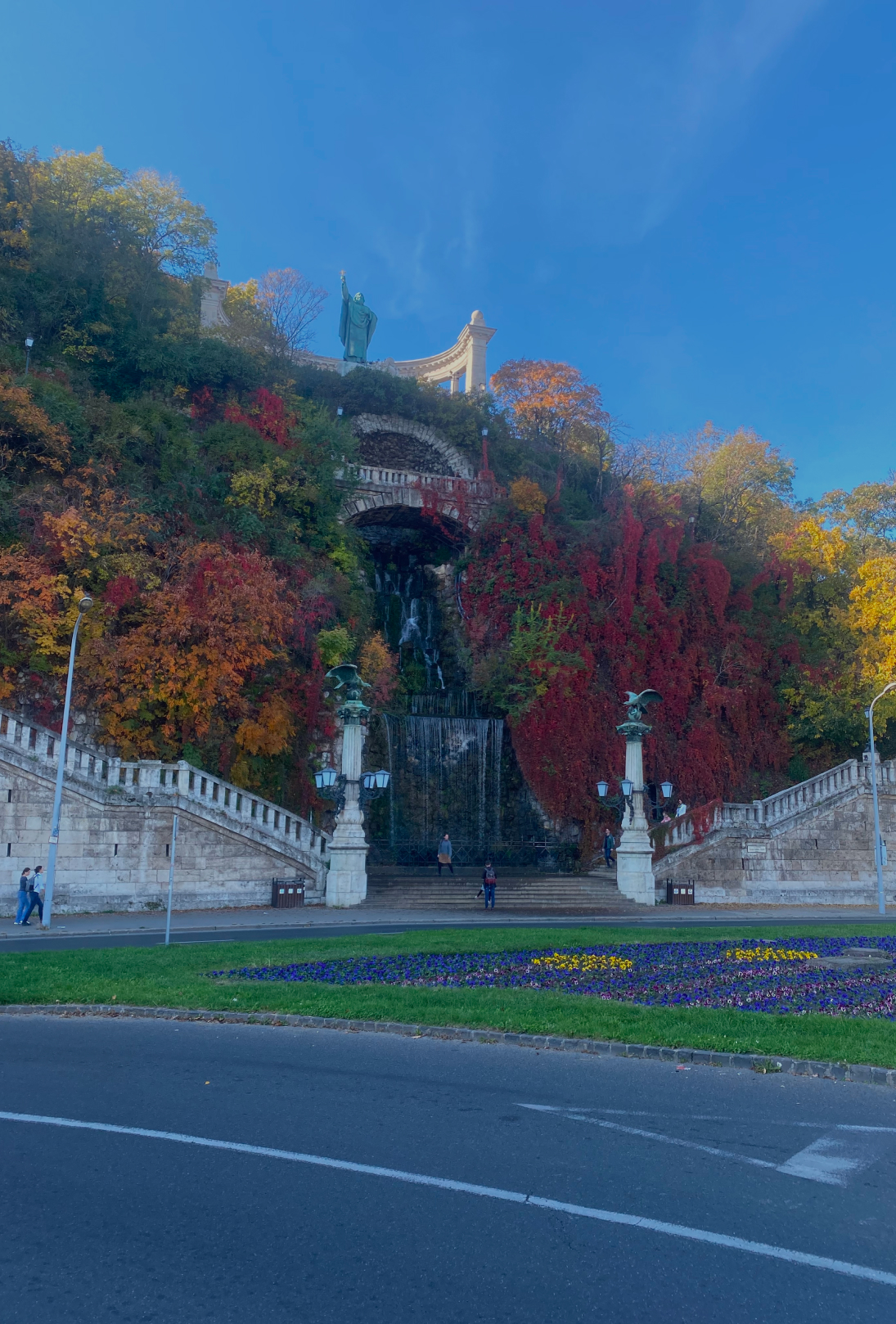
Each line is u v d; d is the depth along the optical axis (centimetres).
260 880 2866
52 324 4003
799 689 4456
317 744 3472
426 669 4728
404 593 5075
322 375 4812
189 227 4684
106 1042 1015
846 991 1363
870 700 4259
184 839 2739
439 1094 817
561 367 5775
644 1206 568
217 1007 1153
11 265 3903
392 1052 975
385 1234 521
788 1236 529
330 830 3428
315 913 2677
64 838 2575
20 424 3156
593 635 4297
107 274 4150
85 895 2583
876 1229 542
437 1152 661
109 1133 696
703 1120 752
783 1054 930
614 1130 721
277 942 1814
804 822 3747
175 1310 435
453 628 4706
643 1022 1066
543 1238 519
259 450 3859
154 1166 626
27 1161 633
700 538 5225
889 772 3962
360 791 3033
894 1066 887
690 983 1421
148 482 3500
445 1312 436
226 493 3709
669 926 2469
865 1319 436
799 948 1916
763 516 5784
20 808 2533
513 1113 762
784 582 4800
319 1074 884
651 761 4100
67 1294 449
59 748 2412
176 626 3030
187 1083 845
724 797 4169
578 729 4031
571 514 4900
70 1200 565
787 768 4394
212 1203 563
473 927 2353
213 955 1596
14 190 3991
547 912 2927
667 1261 494
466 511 4647
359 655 3741
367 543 4591
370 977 1409
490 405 5197
